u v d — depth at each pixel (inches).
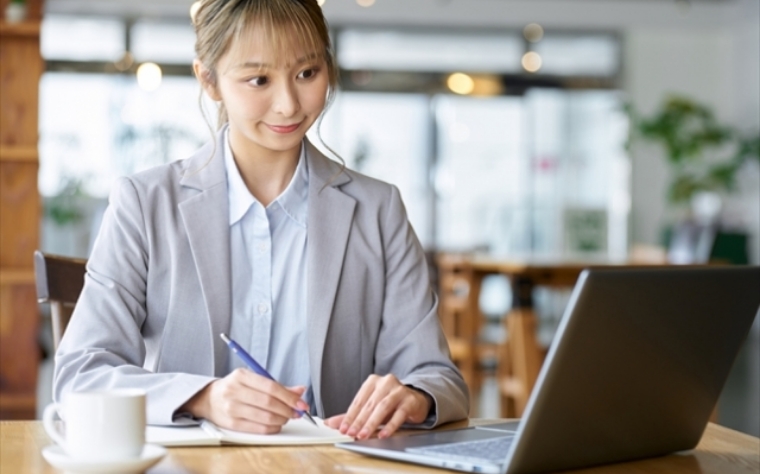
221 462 44.6
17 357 187.6
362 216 65.7
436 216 397.4
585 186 404.2
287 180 64.3
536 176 402.0
